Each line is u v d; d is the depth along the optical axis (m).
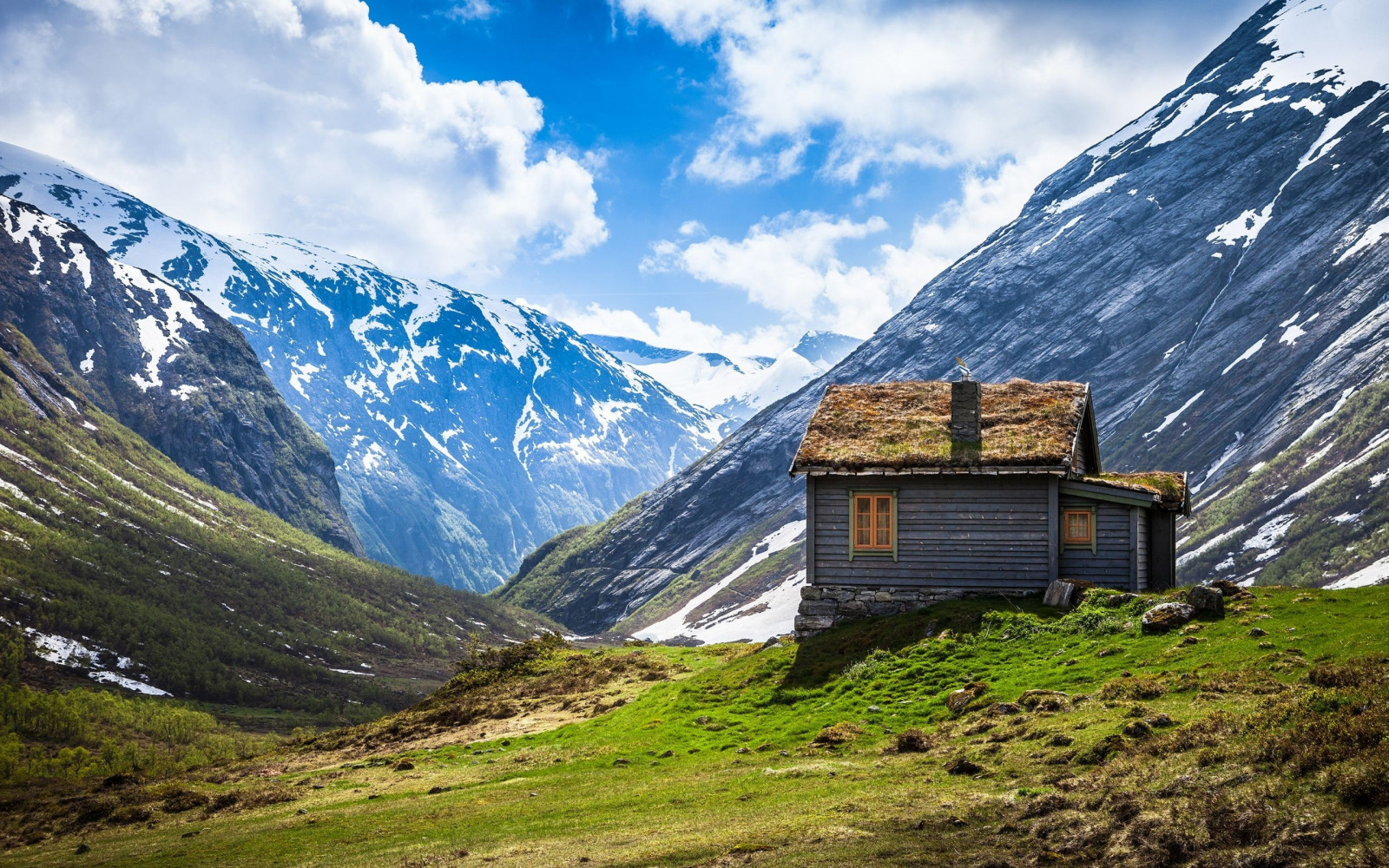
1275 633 24.58
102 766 115.38
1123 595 31.12
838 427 40.62
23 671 171.12
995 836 15.96
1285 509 174.38
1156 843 14.05
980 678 27.98
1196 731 17.94
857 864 15.20
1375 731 14.63
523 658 51.00
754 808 19.91
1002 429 38.47
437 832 21.84
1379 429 179.00
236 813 28.00
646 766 26.80
